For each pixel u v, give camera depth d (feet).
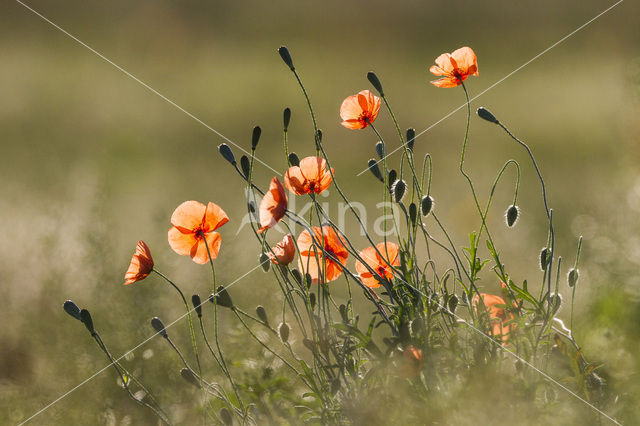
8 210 32.14
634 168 28.91
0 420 24.56
